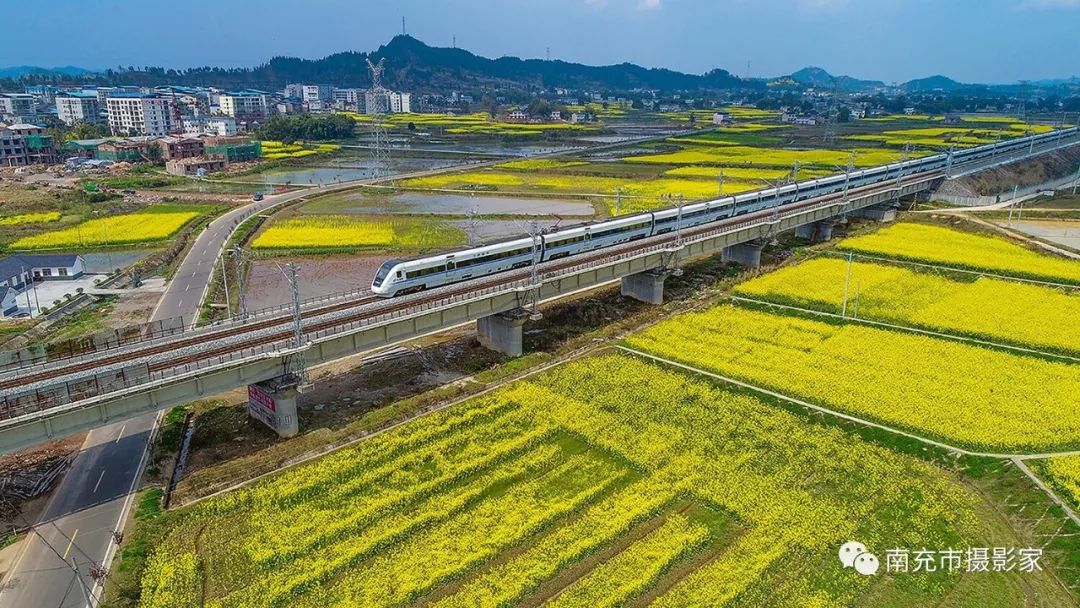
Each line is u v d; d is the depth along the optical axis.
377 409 62.22
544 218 144.62
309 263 112.94
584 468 52.62
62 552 42.81
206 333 61.03
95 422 48.00
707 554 43.59
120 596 39.03
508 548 43.88
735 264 109.62
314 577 40.91
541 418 59.56
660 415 59.97
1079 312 84.19
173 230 134.12
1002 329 78.31
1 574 40.88
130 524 45.44
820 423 58.69
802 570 42.00
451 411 60.69
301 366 56.59
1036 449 53.97
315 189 182.25
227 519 46.44
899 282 96.06
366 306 64.94
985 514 47.19
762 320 82.38
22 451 54.28
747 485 49.88
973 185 162.25
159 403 50.66
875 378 66.44
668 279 101.44
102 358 54.97
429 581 40.47
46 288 101.81
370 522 46.06
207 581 40.91
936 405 60.81
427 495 49.12
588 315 86.19
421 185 189.88
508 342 73.94
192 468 52.56
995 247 114.81
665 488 49.69
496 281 73.69
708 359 71.06
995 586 40.81
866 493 49.31
